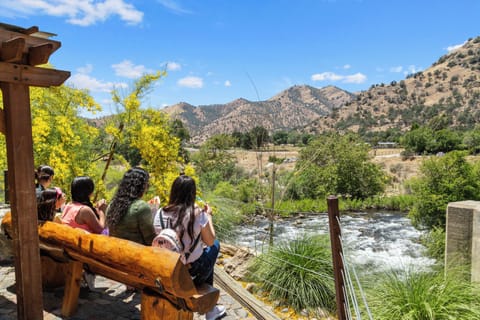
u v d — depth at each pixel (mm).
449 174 9828
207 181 18953
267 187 13219
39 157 7004
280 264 5812
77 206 4051
